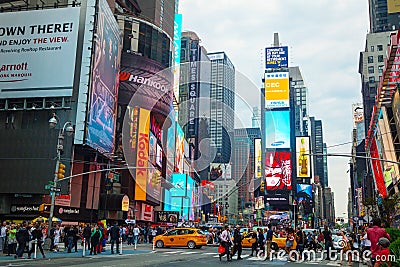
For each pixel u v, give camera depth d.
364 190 101.81
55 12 50.41
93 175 53.19
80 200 50.25
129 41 70.06
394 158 50.94
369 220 55.06
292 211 109.62
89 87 48.41
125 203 55.06
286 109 117.94
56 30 49.88
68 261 18.89
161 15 97.50
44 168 44.69
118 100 64.38
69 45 49.31
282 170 110.94
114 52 58.72
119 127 61.91
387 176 55.31
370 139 69.75
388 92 49.94
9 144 45.69
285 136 113.50
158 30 75.81
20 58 49.69
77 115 47.47
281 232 35.06
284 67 123.12
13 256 21.64
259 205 65.62
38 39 49.91
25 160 45.12
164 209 64.94
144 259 20.77
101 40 52.19
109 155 54.91
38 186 44.25
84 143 46.59
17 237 20.64
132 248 32.25
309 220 124.69
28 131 45.91
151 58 72.69
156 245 34.38
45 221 33.94
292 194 113.69
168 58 76.62
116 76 60.12
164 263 18.52
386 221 41.44
